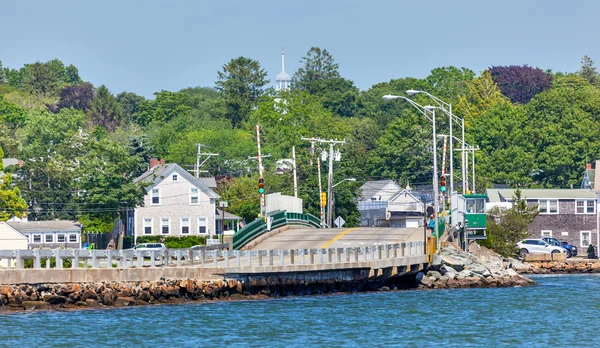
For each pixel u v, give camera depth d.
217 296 195.88
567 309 190.00
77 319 166.62
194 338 151.00
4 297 173.25
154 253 192.25
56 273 178.25
